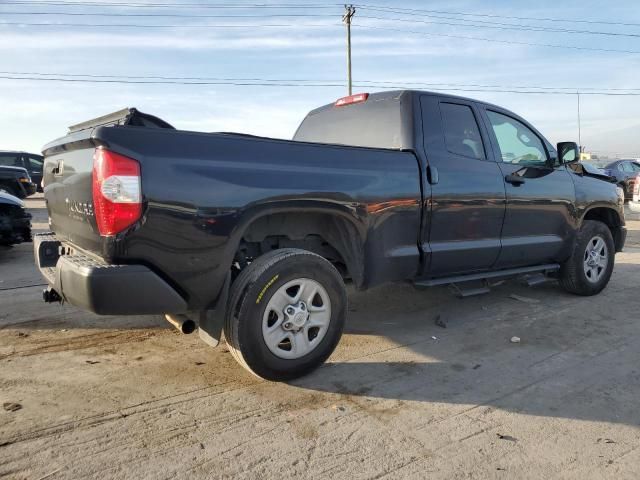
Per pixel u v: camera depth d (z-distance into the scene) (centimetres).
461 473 255
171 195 292
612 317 520
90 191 294
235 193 314
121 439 278
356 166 377
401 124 435
